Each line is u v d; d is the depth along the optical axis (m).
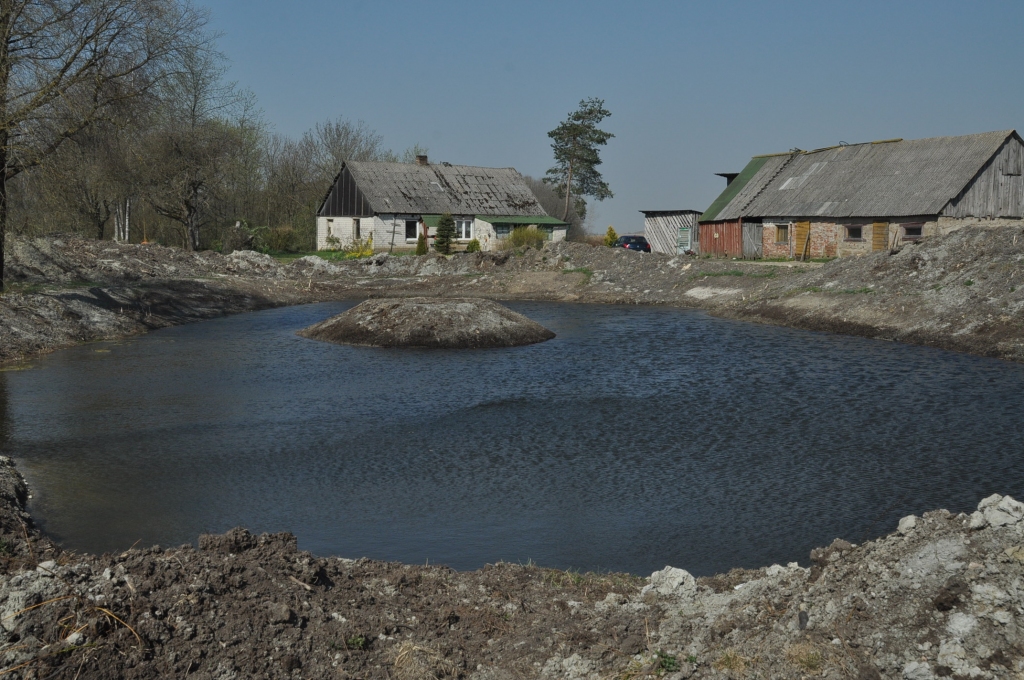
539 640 6.64
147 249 42.31
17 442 13.67
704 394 17.42
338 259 53.41
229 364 21.53
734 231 47.56
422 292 42.94
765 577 7.32
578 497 10.95
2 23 22.00
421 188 60.69
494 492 11.20
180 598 6.28
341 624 6.57
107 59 24.00
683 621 6.65
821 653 5.80
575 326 29.80
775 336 26.38
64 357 22.30
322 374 20.14
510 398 17.28
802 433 14.11
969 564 5.89
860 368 20.11
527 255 45.69
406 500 10.89
